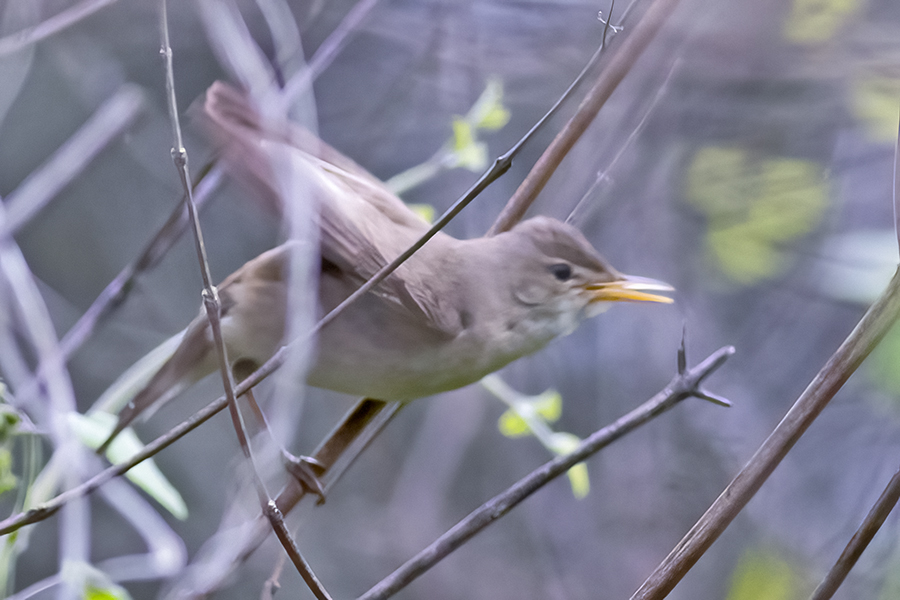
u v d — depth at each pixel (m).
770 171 11.35
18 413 5.19
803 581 11.38
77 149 7.72
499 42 10.25
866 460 11.75
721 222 11.51
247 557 4.84
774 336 12.69
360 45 11.53
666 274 12.48
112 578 5.60
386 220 6.27
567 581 13.30
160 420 13.23
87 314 6.95
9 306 6.25
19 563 11.58
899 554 9.19
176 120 4.46
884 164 11.35
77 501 5.56
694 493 12.75
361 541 14.14
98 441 6.02
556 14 10.20
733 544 12.20
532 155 11.23
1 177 11.68
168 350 6.83
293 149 5.59
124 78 10.39
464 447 13.97
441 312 6.06
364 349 6.00
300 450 13.18
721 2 10.09
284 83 6.41
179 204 6.95
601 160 9.09
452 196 11.79
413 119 11.88
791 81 10.27
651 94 9.13
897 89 10.33
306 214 5.32
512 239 6.67
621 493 13.25
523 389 12.98
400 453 14.59
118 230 13.16
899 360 9.73
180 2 9.80
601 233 12.05
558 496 13.75
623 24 6.41
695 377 5.53
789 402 12.46
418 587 13.71
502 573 13.70
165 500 6.04
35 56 10.97
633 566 13.03
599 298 6.82
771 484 12.09
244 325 6.03
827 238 11.38
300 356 4.77
